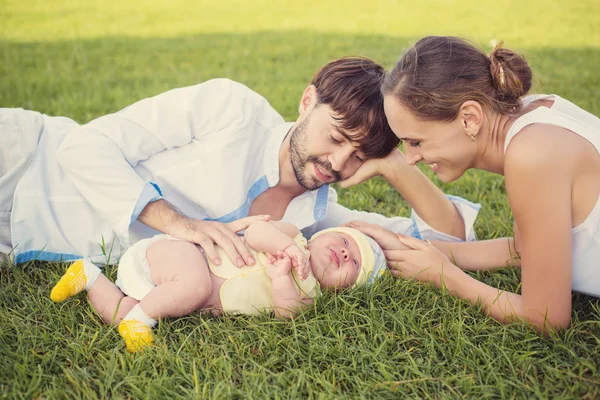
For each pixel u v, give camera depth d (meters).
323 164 2.64
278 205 2.92
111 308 2.35
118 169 2.56
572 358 2.15
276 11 11.03
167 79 6.07
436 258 2.58
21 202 2.62
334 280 2.66
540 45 8.20
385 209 3.54
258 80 6.16
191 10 10.88
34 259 2.68
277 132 2.82
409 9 11.41
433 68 2.22
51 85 5.51
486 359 2.13
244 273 2.48
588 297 2.56
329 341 2.22
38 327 2.28
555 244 2.13
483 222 3.29
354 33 8.95
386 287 2.57
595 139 2.17
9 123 2.73
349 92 2.53
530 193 2.12
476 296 2.42
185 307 2.36
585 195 2.16
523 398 1.96
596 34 8.97
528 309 2.24
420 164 4.16
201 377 2.05
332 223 3.17
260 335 2.25
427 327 2.34
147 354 2.13
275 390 1.96
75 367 2.08
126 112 2.74
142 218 2.59
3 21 9.00
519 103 2.26
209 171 2.69
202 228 2.56
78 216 2.71
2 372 2.03
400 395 1.99
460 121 2.24
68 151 2.57
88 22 9.30
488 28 9.52
